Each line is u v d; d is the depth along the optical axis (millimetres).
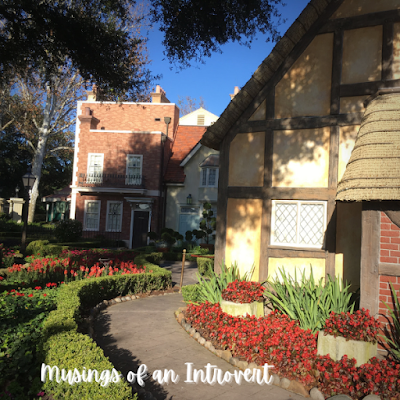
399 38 6832
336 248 6891
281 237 7477
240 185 7910
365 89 6977
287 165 7512
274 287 6641
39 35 8781
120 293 9266
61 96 27062
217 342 5785
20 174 40562
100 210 24812
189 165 24688
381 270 5293
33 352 4598
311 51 7496
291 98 7613
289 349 4824
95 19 9438
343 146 7070
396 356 4828
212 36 9266
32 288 8586
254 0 8453
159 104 27266
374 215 5391
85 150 25156
